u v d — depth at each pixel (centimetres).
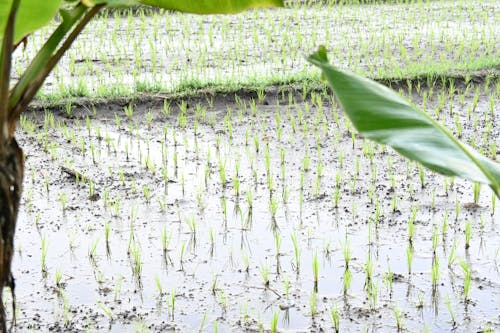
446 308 445
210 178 652
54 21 1302
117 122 785
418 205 593
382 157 700
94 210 589
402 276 482
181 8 238
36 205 596
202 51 1100
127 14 1427
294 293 463
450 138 181
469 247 522
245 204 598
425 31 1243
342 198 607
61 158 698
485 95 891
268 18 1349
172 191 625
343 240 534
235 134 769
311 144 738
